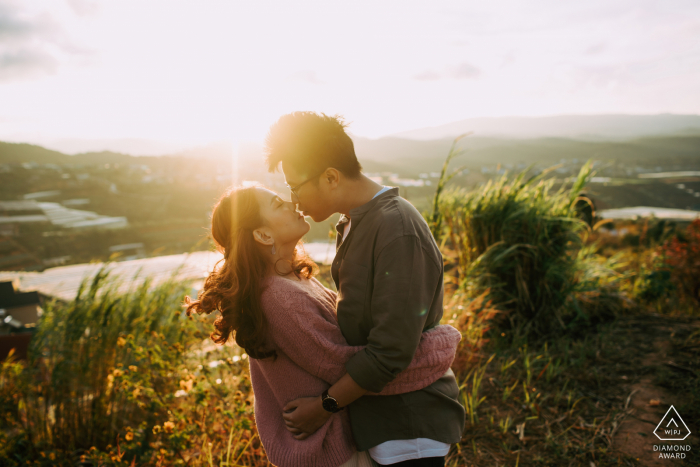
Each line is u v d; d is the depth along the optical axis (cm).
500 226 341
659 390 239
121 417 275
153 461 211
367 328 115
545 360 283
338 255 127
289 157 119
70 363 278
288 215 122
